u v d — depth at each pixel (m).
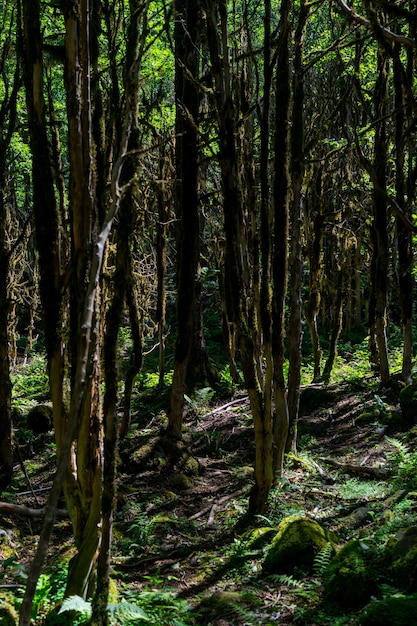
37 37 4.49
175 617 4.52
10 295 15.62
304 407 11.32
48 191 4.54
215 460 9.44
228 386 12.93
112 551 6.32
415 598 4.02
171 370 15.46
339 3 4.70
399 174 9.34
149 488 8.20
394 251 10.95
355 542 5.05
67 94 4.29
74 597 4.06
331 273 16.16
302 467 8.02
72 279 4.34
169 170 10.73
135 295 9.66
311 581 5.01
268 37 6.50
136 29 4.02
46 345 4.59
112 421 3.81
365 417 9.73
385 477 7.37
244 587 5.18
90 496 4.41
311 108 12.12
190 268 9.10
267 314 6.62
